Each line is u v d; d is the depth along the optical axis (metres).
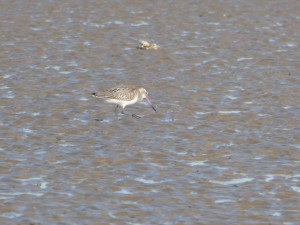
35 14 38.22
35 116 24.00
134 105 25.56
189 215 17.17
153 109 24.88
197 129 23.22
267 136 22.64
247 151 21.42
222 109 25.12
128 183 18.98
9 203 17.56
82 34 34.72
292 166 20.31
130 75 28.80
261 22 37.53
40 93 26.36
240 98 26.30
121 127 23.31
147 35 34.81
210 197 18.25
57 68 29.44
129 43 33.44
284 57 31.66
